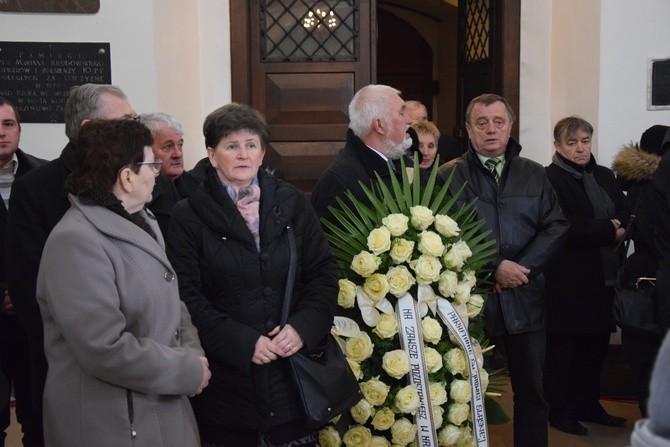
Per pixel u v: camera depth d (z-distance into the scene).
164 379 2.27
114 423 2.26
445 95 9.59
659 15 5.02
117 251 2.30
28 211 2.86
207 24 5.50
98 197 2.31
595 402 4.57
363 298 2.93
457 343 3.02
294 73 5.65
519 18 5.60
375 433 2.96
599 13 5.03
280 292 2.67
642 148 4.41
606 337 4.53
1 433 3.47
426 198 3.07
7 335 3.38
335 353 2.74
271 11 5.61
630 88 5.05
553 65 5.61
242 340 2.55
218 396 2.63
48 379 2.32
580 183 4.50
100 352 2.19
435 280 2.92
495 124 3.68
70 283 2.21
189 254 2.65
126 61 4.81
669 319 3.32
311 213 2.80
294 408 2.64
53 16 4.75
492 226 3.64
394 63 9.62
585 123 4.48
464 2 6.36
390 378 2.97
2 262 3.50
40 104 4.75
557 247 3.62
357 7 5.62
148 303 2.33
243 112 2.69
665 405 1.16
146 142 2.39
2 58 4.72
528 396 3.64
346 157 3.40
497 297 3.58
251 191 2.71
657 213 3.36
